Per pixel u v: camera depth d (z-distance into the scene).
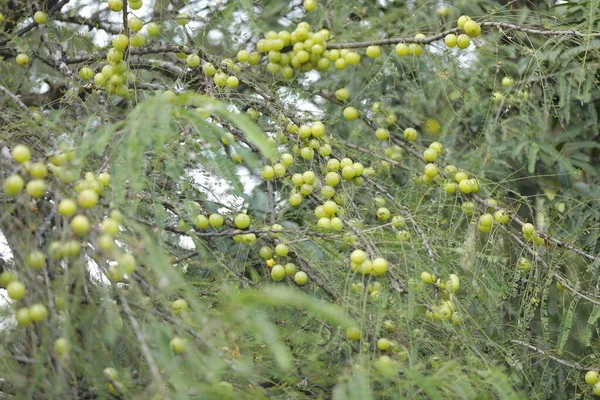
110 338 1.29
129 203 1.48
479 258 1.90
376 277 1.59
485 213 1.98
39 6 2.16
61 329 1.27
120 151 1.32
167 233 1.71
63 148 1.35
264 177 1.87
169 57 2.35
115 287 1.27
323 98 2.40
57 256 1.26
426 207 1.93
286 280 1.83
